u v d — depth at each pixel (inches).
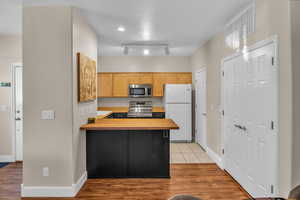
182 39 176.1
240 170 121.7
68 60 106.6
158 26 141.7
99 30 149.5
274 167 87.8
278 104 85.1
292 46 76.7
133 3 105.0
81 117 121.9
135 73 245.9
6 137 167.6
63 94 107.1
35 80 107.3
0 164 162.1
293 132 77.0
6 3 102.9
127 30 149.9
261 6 96.3
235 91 126.8
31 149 108.3
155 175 135.6
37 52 107.0
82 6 108.0
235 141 128.1
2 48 163.9
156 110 239.0
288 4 77.6
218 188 121.1
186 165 160.4
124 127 119.6
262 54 96.0
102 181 130.6
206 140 192.2
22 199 107.2
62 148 107.9
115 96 244.8
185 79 247.8
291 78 77.0
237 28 122.4
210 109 177.5
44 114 107.4
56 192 108.7
